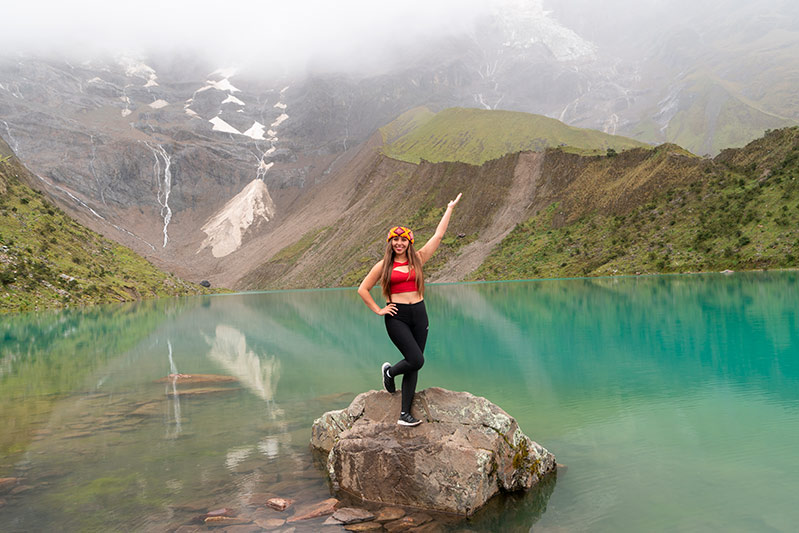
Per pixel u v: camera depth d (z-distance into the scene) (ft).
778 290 125.18
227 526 18.11
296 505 20.06
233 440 27.89
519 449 22.16
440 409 23.12
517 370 44.39
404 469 21.11
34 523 18.17
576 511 18.74
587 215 402.72
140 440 28.04
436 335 71.36
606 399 33.30
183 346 73.51
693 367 42.29
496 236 459.73
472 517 19.27
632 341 58.08
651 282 195.11
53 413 34.53
